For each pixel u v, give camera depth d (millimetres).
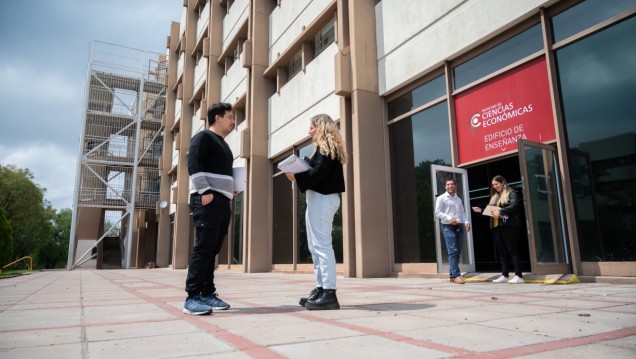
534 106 6848
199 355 2051
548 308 3480
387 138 10008
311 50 13469
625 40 5703
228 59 21406
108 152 29594
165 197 29438
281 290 6203
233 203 18828
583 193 6043
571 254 6039
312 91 12758
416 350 2090
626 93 5656
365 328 2723
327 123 3861
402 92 9703
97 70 29891
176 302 4633
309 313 3488
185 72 27109
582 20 6238
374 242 9359
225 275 12836
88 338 2535
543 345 2154
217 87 22047
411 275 8703
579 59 6246
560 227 6215
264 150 15758
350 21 10266
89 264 33719
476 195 10227
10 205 39000
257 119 15789
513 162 9555
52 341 2457
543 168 6395
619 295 4230
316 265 3826
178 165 25719
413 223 9117
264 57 16297
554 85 6480
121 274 15312
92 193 28203
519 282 6297
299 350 2123
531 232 6184
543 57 6742
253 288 6656
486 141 7648
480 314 3242
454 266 6844
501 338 2346
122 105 30094
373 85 10047
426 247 8711
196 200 3695
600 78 5969
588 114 6078
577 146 6184
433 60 8672
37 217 41688
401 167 9602
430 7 8828
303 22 13750
